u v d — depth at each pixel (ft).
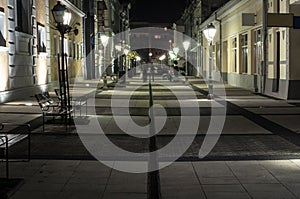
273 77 75.72
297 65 67.77
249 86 94.84
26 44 75.61
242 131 38.75
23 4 77.10
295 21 51.29
